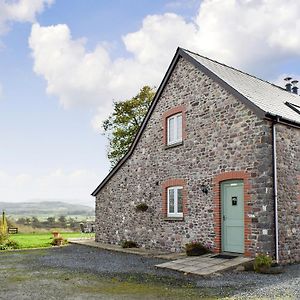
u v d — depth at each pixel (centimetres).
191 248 1292
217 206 1280
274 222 1124
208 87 1373
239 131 1227
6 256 1463
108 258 1373
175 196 1502
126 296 780
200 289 838
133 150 1759
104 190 1938
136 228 1692
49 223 3684
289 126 1234
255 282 898
